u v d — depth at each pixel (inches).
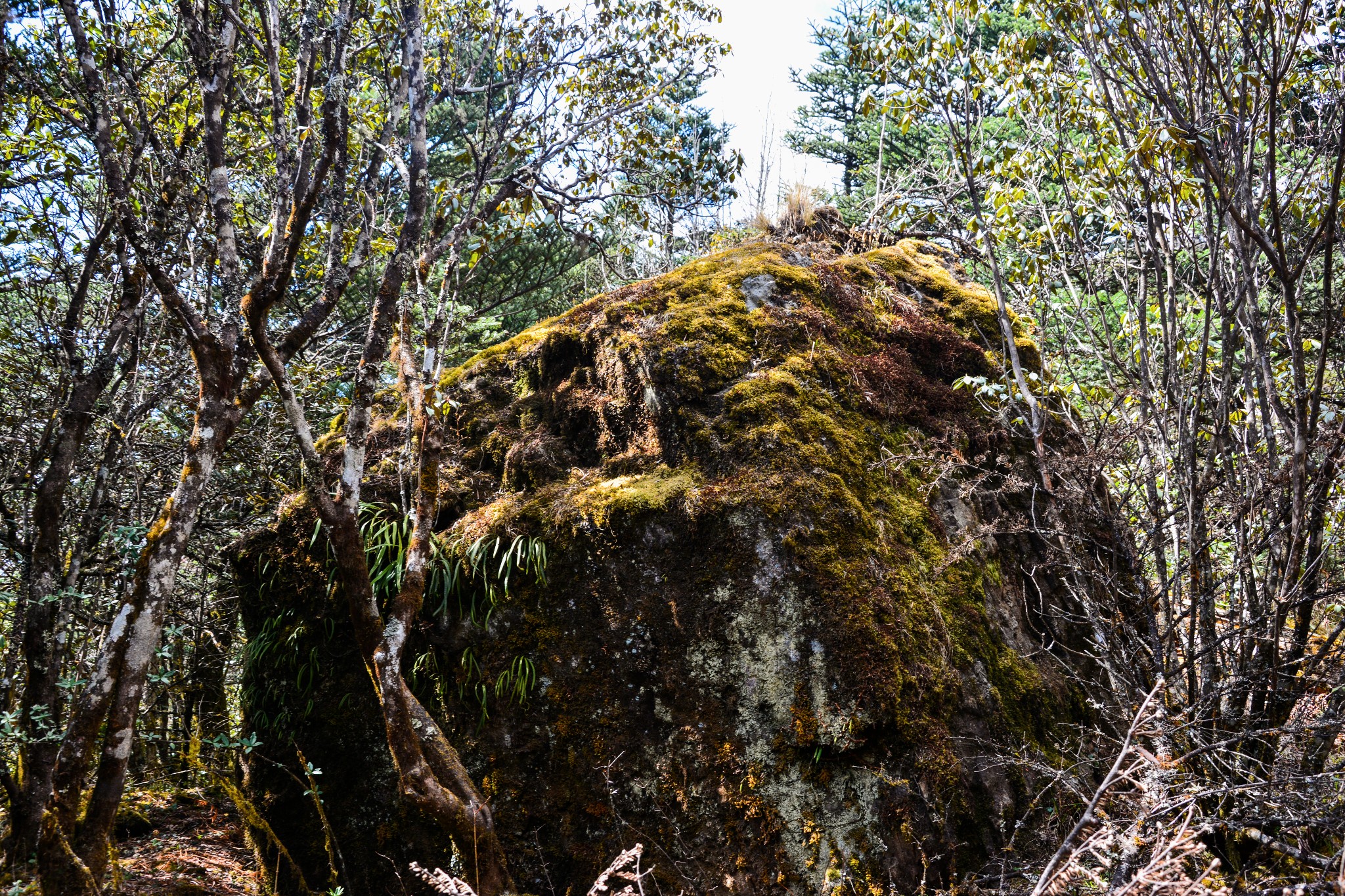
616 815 122.7
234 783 149.9
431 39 151.6
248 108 144.9
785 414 140.3
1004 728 126.2
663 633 129.6
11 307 169.0
